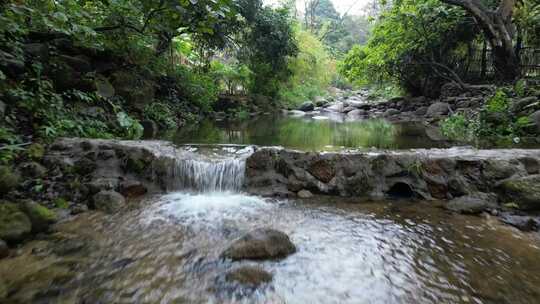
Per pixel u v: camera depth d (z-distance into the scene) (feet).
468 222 12.34
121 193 14.64
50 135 16.62
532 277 8.73
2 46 18.53
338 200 14.71
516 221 12.01
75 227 11.53
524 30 42.91
